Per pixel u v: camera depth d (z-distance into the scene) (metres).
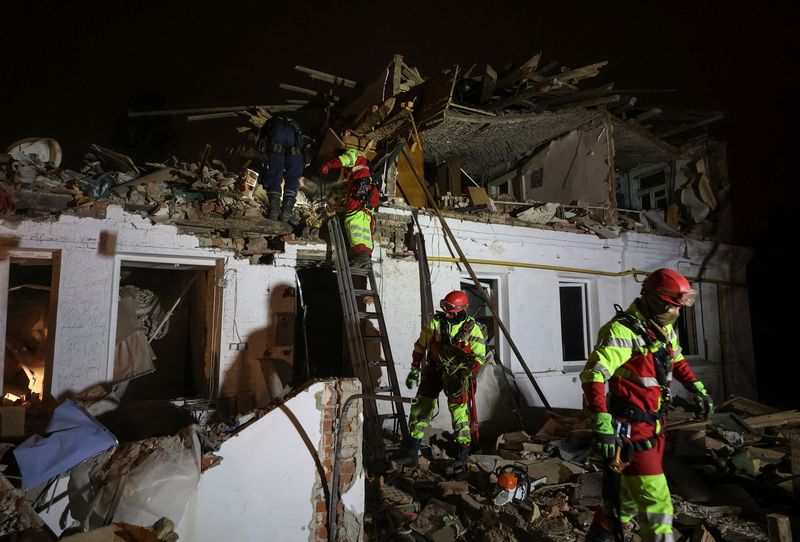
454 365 5.00
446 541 3.89
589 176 9.30
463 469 5.12
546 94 8.72
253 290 5.93
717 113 10.48
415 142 8.16
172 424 5.33
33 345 6.12
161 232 5.55
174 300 6.97
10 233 4.91
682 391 9.11
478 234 7.57
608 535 3.01
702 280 9.88
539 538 3.92
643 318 2.96
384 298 6.71
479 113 8.29
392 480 4.93
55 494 2.79
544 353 7.97
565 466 5.11
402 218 7.04
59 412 3.12
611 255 8.84
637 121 9.95
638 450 2.84
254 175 6.27
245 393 5.74
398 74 8.46
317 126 9.56
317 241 6.34
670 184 11.23
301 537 3.35
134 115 8.45
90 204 5.24
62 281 5.06
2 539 2.40
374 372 6.54
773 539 3.16
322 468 3.46
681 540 3.96
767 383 12.71
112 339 5.34
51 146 5.72
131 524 2.74
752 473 5.34
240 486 3.19
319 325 7.51
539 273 8.12
